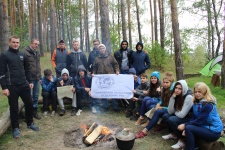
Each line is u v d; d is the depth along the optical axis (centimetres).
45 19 2433
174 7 710
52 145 404
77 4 2647
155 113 423
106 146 395
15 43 403
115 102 577
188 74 1197
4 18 768
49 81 564
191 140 337
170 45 1558
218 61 1129
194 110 354
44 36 2458
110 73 577
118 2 2238
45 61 1545
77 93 566
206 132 334
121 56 615
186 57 1569
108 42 787
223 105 618
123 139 359
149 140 413
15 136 424
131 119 523
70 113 571
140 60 610
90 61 629
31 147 395
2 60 393
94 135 420
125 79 562
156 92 484
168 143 400
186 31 1488
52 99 565
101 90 567
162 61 1398
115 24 2375
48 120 524
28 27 2041
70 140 429
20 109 509
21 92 433
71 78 578
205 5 1380
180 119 380
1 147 390
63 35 2178
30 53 512
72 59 601
